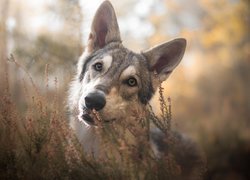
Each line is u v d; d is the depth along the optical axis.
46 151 0.89
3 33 1.57
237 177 1.66
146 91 1.20
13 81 1.39
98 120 0.99
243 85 3.11
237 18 2.80
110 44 1.24
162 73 1.23
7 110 0.93
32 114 0.96
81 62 1.25
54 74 1.35
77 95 1.20
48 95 1.07
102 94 1.08
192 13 3.25
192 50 3.36
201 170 1.07
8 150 0.89
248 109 2.77
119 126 1.09
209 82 3.26
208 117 2.65
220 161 1.70
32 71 1.40
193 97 3.05
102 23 1.25
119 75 1.14
